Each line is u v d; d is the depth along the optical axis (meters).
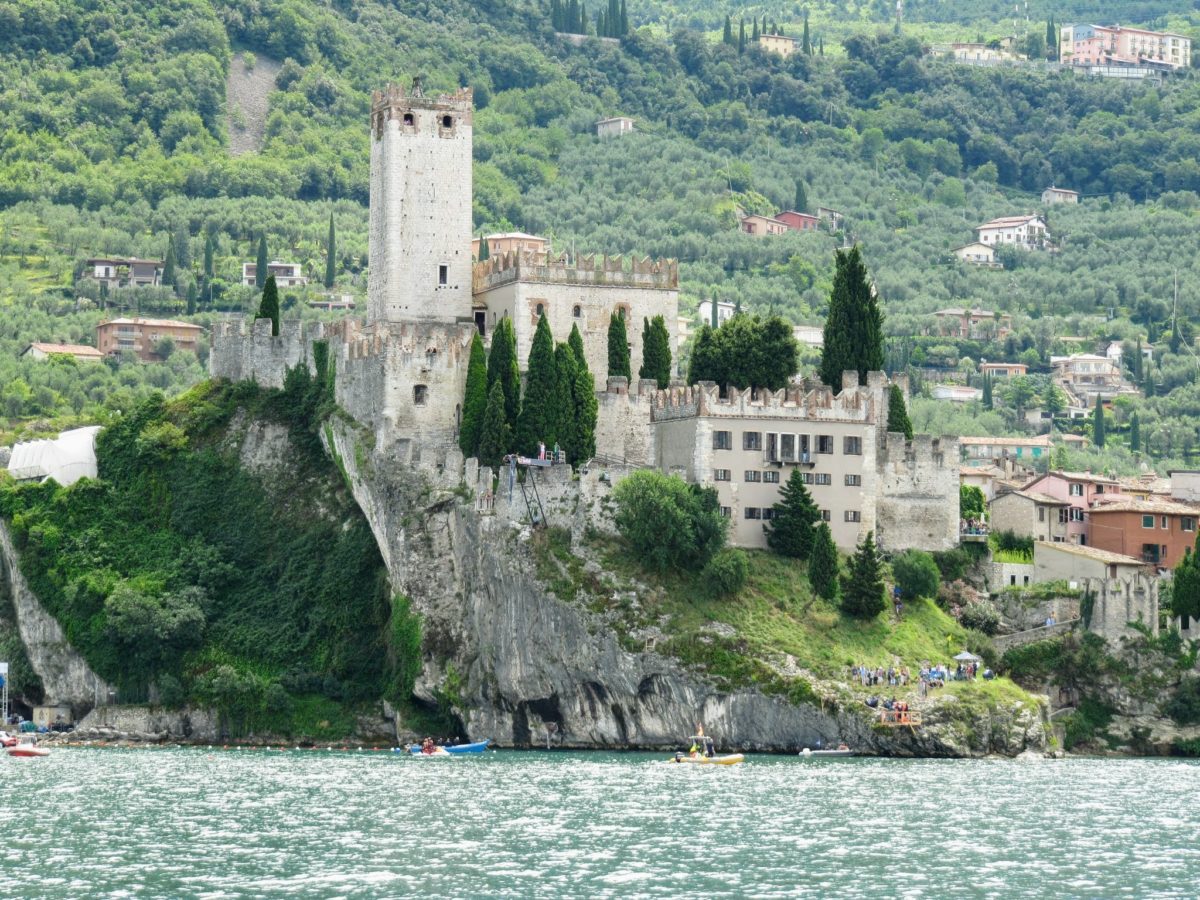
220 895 171.50
